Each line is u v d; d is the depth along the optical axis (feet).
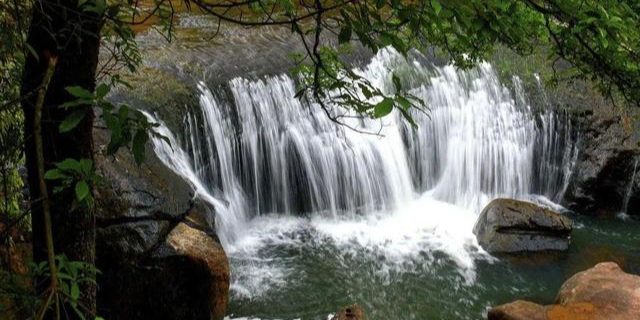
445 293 26.07
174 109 27.32
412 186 35.63
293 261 27.61
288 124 31.68
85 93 6.33
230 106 29.76
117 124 6.31
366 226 31.55
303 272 26.73
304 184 32.19
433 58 36.78
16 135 10.65
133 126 6.63
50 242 5.54
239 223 29.81
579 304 21.48
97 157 20.47
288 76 32.12
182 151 27.22
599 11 8.79
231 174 30.07
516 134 37.24
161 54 31.07
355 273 27.04
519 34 10.44
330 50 13.80
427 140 35.78
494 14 8.68
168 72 29.32
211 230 22.11
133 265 19.44
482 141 36.83
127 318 19.80
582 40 9.55
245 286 25.25
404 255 28.86
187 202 22.08
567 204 36.37
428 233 31.22
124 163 21.20
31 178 9.27
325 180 32.58
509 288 26.68
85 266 7.94
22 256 15.34
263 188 31.35
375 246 29.58
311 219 31.73
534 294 26.40
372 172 33.73
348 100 10.03
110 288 19.44
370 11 8.70
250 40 34.94
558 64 38.42
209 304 20.44
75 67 8.68
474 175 36.78
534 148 37.55
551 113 37.22
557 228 29.63
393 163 34.47
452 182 36.32
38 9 8.18
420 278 27.02
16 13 9.07
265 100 30.99
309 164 32.12
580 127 36.86
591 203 35.88
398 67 35.55
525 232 29.53
